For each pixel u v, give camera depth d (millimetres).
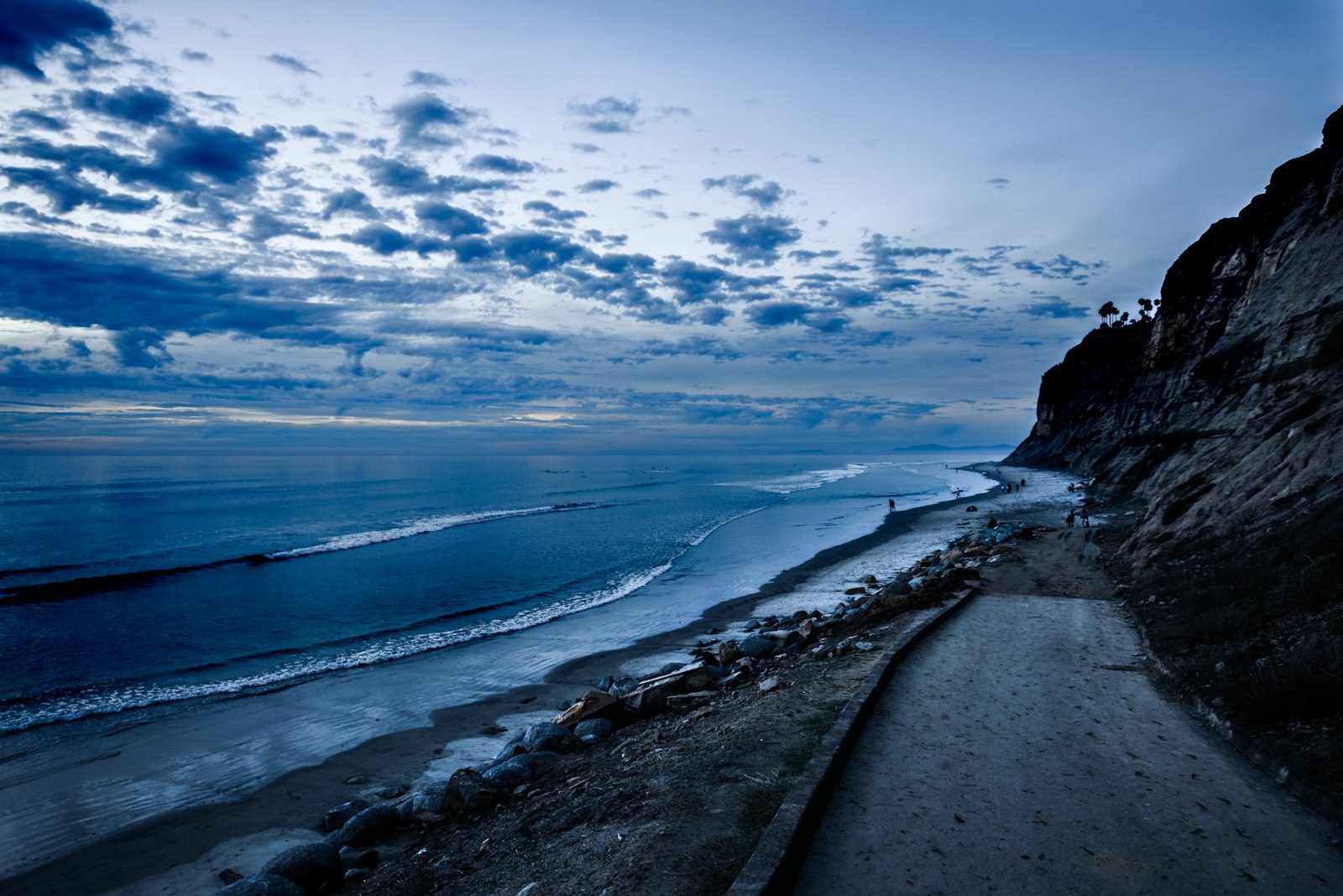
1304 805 5488
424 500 72875
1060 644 11289
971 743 6992
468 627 21891
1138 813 5418
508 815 8289
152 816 10344
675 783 6637
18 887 8688
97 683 16641
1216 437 23125
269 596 26688
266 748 12742
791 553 34938
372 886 7285
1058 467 95125
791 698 9016
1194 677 8578
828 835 5176
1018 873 4590
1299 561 9852
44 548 39125
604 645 19094
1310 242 23953
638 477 132000
